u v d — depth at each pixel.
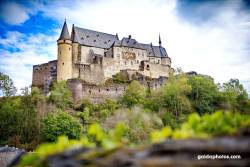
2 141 64.50
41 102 76.75
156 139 3.92
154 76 108.50
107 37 112.75
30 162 3.68
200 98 76.75
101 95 86.56
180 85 77.44
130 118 50.34
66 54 93.25
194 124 4.07
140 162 3.33
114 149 3.63
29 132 65.19
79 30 106.75
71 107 79.81
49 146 3.79
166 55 123.44
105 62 101.00
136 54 109.25
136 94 79.69
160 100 75.12
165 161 3.29
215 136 3.75
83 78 95.31
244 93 84.19
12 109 71.81
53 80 94.38
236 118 3.97
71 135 55.09
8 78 86.81
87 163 3.47
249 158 3.19
